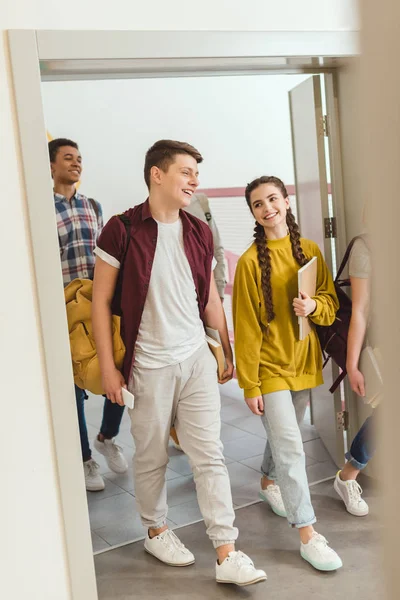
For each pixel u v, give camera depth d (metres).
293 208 4.59
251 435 3.74
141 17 2.09
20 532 2.03
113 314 2.28
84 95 4.21
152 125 4.41
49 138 4.16
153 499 2.42
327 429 3.22
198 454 2.29
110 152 4.32
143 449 2.34
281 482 2.38
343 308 2.61
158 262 2.19
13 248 1.95
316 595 2.21
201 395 2.29
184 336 2.26
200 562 2.48
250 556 2.48
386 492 0.29
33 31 1.92
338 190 2.85
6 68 1.91
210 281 2.36
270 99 4.71
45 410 2.03
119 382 2.23
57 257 1.97
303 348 2.45
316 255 2.54
